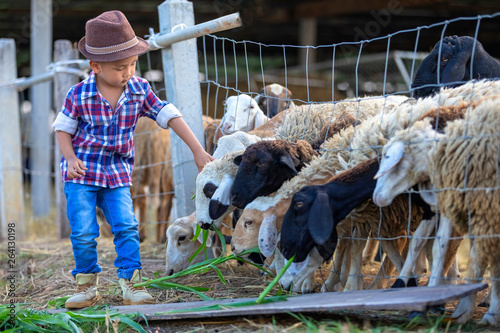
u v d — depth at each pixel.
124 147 3.54
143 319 3.05
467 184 2.68
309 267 3.18
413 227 3.29
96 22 3.31
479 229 2.70
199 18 15.16
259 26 16.23
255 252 3.61
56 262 5.07
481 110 2.72
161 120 3.69
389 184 2.83
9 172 7.62
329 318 2.92
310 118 4.02
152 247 5.80
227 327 2.91
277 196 3.30
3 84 7.62
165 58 4.72
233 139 4.00
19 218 7.62
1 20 14.80
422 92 3.89
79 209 3.40
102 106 3.43
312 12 14.79
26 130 9.62
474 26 15.23
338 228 3.39
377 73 13.14
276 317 2.97
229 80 14.31
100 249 5.61
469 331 2.70
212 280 4.08
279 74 15.09
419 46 17.52
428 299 2.44
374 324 2.82
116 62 3.32
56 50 7.05
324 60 19.02
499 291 2.79
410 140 2.82
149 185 6.39
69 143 3.43
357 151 3.18
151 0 13.24
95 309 3.28
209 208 3.49
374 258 4.80
